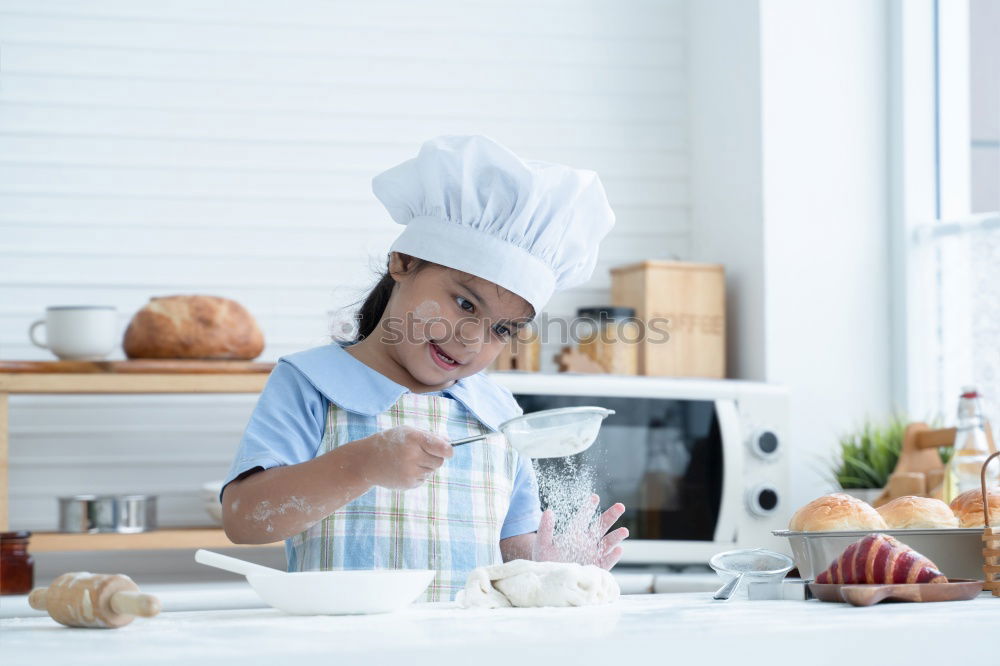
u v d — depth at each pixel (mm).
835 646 795
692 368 2596
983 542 1149
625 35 2941
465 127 2846
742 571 1155
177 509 2609
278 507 1175
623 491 2244
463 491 1460
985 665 834
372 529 1393
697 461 2303
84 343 2258
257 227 2721
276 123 2752
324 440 1403
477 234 1406
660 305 2584
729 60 2750
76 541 2178
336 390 1414
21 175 2633
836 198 2643
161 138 2697
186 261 2686
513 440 1133
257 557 2521
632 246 2904
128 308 2648
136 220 2672
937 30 2668
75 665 662
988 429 1925
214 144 2721
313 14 2785
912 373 2607
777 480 2355
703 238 2875
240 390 2275
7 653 696
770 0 2625
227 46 2742
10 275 2605
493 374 2246
